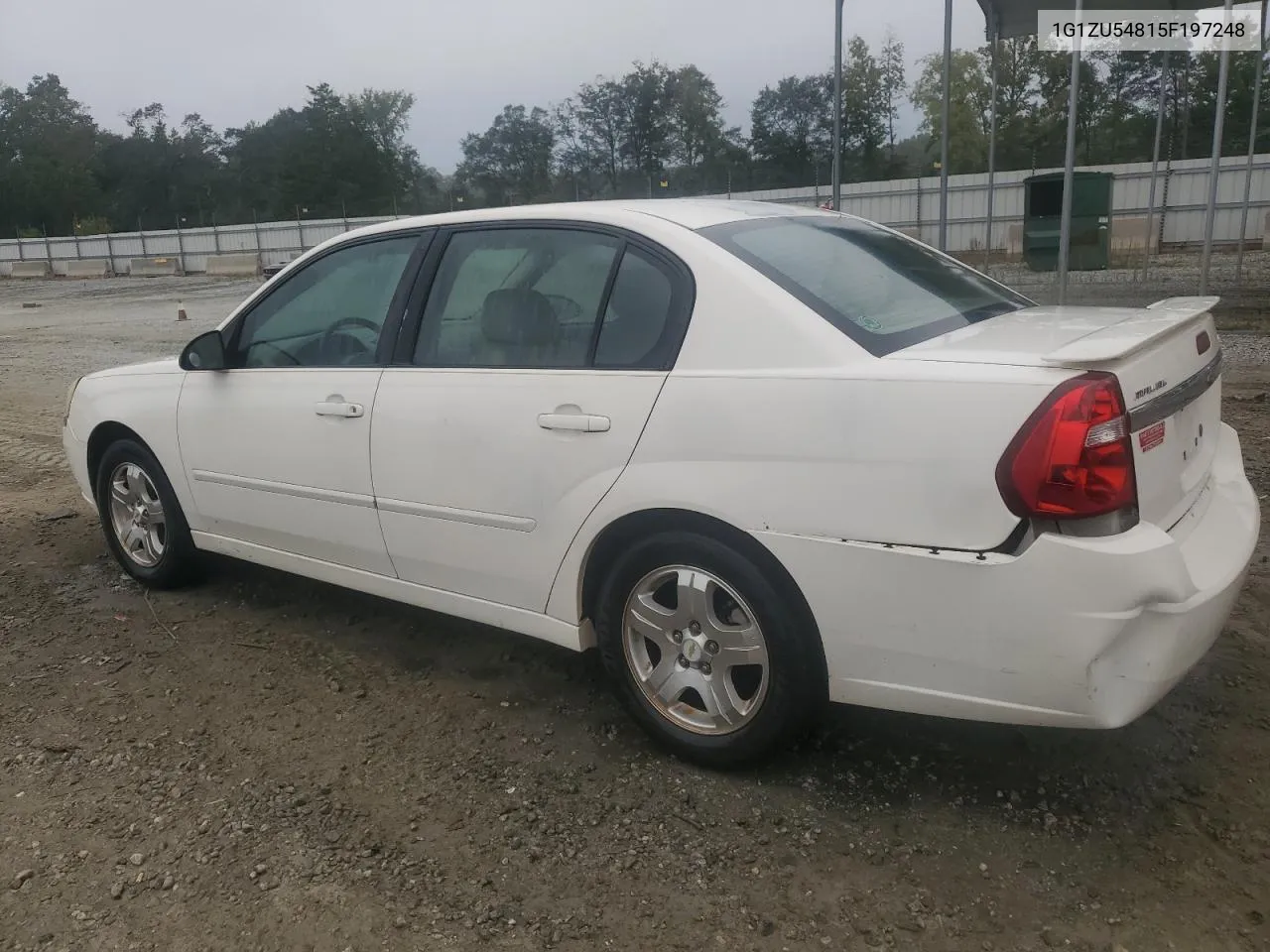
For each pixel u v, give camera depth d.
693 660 3.04
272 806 3.00
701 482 2.83
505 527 3.31
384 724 3.48
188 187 84.94
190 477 4.39
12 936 2.49
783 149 57.44
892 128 56.75
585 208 3.33
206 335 4.16
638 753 3.23
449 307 3.52
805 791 2.97
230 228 39.59
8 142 80.94
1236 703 3.32
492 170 67.00
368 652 4.08
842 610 2.67
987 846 2.69
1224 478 3.15
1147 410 2.52
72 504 6.39
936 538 2.49
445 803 2.99
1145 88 45.75
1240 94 39.41
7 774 3.22
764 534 2.74
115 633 4.34
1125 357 2.47
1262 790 2.87
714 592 2.96
